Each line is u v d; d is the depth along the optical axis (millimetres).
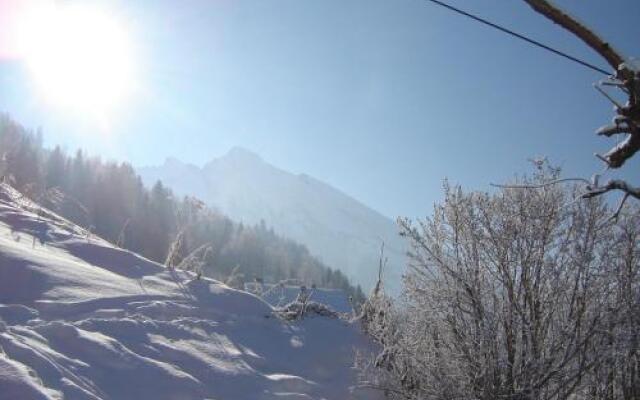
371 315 8359
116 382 4965
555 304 5609
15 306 5707
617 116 2521
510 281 5660
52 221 9250
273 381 6047
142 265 8492
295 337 7617
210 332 6727
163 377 5277
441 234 5953
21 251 6875
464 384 5621
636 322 5598
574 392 5742
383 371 6730
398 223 6133
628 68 2318
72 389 4383
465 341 5605
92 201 62188
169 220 60094
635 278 5777
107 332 5754
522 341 5559
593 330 5516
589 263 5664
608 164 2641
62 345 5172
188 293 7820
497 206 5832
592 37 2318
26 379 4055
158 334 6109
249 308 8133
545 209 5660
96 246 8375
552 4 2314
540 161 5879
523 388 5395
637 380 5754
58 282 6496
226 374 5816
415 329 6055
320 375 6793
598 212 5738
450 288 5734
